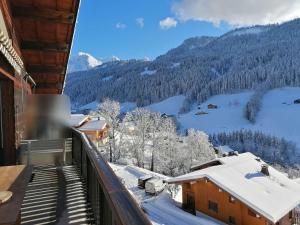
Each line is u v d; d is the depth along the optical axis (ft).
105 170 6.54
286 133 251.39
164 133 130.11
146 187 69.10
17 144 17.44
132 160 128.47
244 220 40.88
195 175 46.85
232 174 47.88
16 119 17.24
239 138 233.55
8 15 15.33
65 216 11.51
